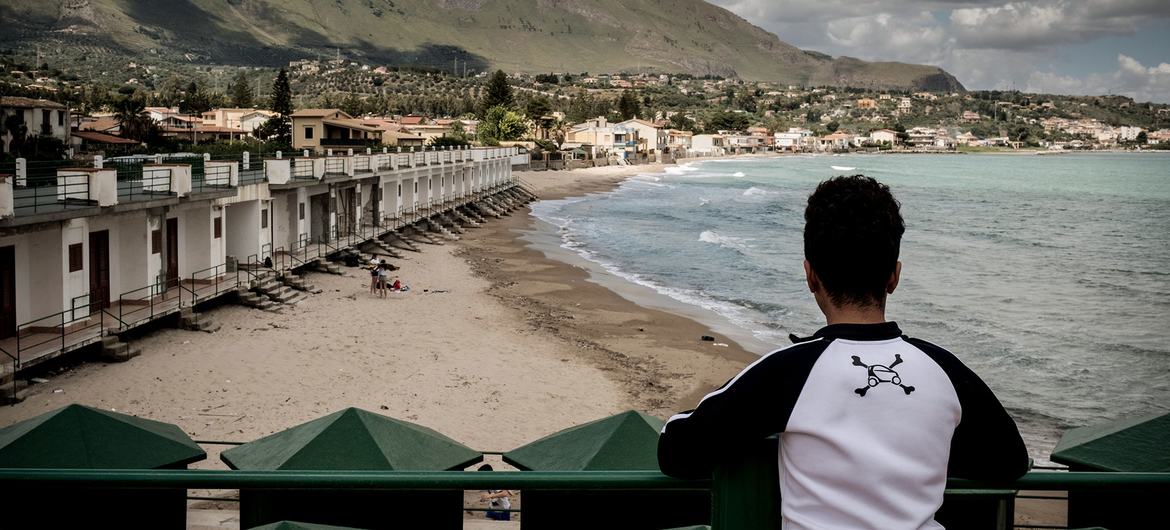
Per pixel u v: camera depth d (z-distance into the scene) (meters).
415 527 10.88
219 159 43.28
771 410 2.77
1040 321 40.56
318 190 47.88
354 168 54.22
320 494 10.65
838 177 3.16
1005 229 82.44
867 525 2.65
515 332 35.53
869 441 2.69
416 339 33.03
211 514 14.15
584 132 194.38
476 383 28.00
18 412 22.25
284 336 31.73
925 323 39.78
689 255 60.78
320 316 35.47
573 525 10.73
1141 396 28.66
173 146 83.00
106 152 78.94
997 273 55.41
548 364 30.88
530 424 24.59
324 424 11.62
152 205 30.50
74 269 26.91
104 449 10.74
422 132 152.25
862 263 2.92
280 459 11.12
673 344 34.91
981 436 2.89
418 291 43.03
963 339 36.66
